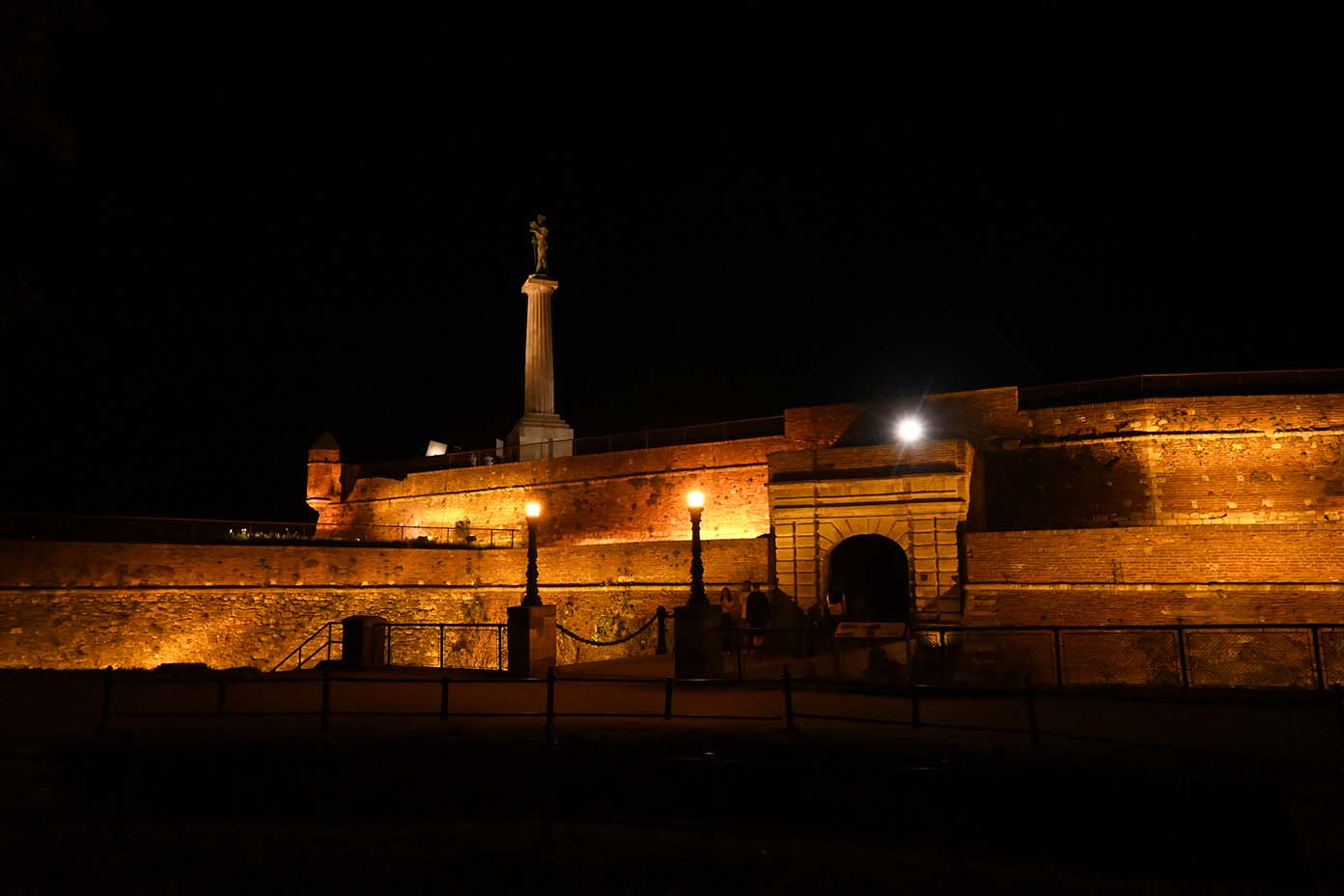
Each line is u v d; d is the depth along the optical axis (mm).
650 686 17703
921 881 9672
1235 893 9422
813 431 36812
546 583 35906
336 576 35406
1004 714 13852
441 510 46719
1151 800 10305
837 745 11734
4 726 13844
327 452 51344
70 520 32531
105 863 10180
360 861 10266
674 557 33312
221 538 34812
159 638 32375
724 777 12008
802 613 29203
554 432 46344
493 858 10289
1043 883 9609
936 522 28266
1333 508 29766
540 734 12680
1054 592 27000
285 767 12359
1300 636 24109
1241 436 31172
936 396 35469
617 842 10883
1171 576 26109
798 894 9336
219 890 9492
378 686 18188
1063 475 33156
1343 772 10000
